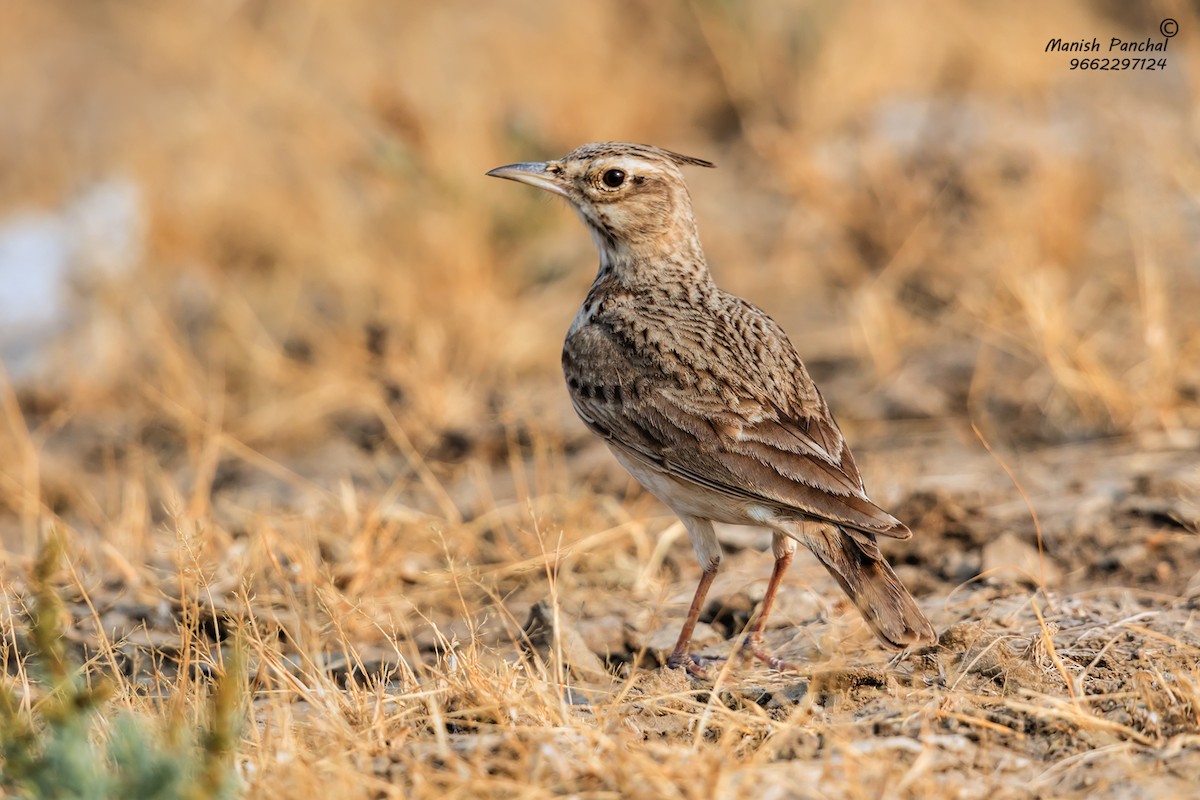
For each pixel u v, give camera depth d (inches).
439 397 663.1
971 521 505.4
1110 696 348.5
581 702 387.9
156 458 663.1
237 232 874.8
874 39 979.3
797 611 448.1
